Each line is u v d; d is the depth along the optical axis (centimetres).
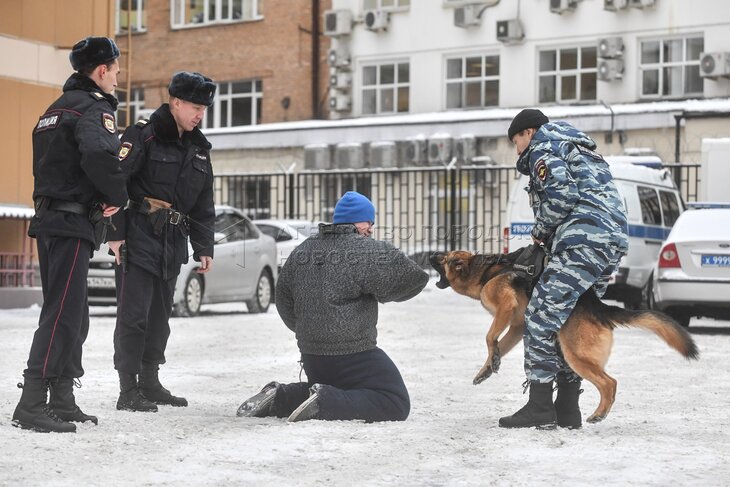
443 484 531
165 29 3881
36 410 662
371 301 734
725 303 1573
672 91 3073
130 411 758
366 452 610
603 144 2978
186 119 779
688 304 1590
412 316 1864
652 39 3100
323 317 724
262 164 3462
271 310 2066
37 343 666
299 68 3650
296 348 1264
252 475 545
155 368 791
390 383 727
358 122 3303
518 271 738
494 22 3309
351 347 725
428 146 3173
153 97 3906
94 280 1725
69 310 669
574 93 3212
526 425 697
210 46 3806
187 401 806
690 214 1633
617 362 1145
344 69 3547
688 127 2838
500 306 743
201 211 805
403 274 722
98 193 679
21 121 1906
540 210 707
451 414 768
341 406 709
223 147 3531
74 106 673
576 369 695
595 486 530
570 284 689
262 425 693
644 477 550
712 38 2995
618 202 706
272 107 3703
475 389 916
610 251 693
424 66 3425
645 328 695
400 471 561
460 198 2581
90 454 592
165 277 773
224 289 1859
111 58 689
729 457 606
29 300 1888
